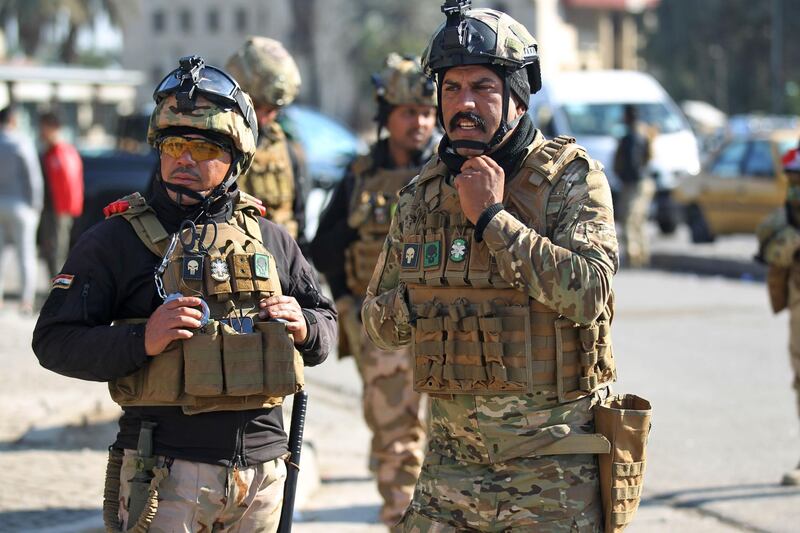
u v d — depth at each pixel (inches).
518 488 210.4
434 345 215.0
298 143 368.2
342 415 516.1
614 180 1187.9
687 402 533.6
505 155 213.9
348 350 369.1
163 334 204.1
